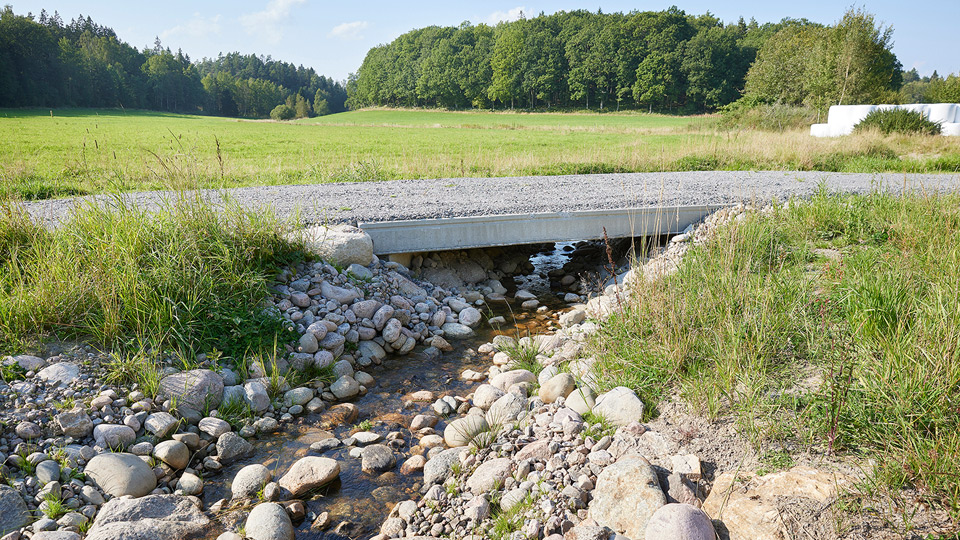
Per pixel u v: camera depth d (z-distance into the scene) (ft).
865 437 11.06
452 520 11.00
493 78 349.61
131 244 18.44
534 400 15.39
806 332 15.40
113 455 12.49
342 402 16.71
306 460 12.87
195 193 21.21
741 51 317.83
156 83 322.14
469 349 20.58
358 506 12.00
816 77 111.86
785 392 13.08
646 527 9.45
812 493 9.69
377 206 28.30
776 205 27.76
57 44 246.06
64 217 23.93
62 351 15.74
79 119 168.35
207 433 14.28
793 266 21.65
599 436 12.87
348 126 188.44
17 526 10.57
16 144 79.87
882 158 55.36
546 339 19.80
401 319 21.39
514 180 39.47
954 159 51.52
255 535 10.59
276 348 17.81
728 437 12.07
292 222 23.20
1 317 15.76
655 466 11.40
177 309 17.33
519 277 29.22
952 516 8.92
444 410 15.96
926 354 11.80
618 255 30.12
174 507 11.49
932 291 15.85
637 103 322.55
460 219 25.58
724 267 18.92
